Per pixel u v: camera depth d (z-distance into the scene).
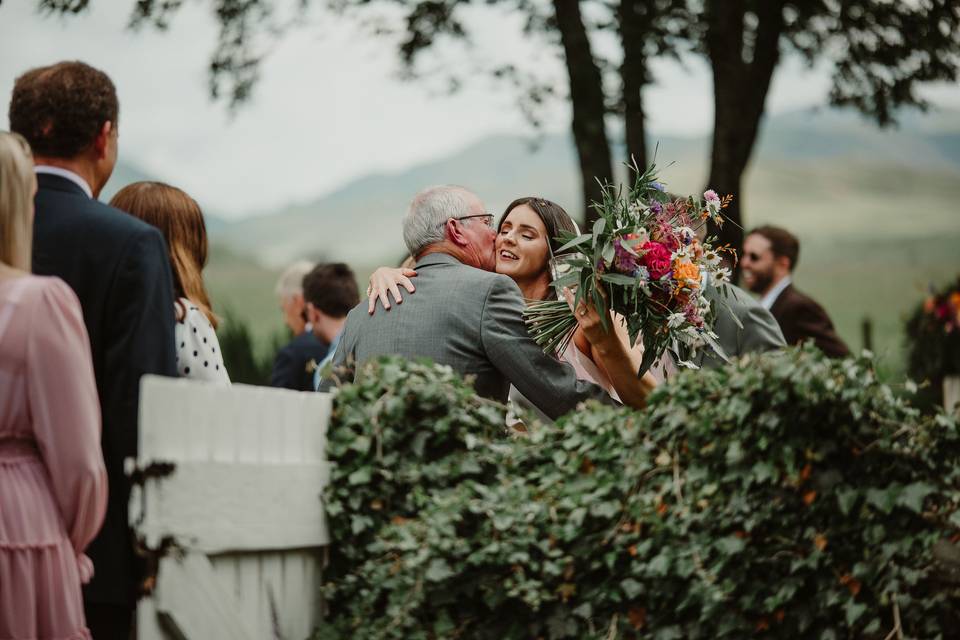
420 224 4.44
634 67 9.98
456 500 3.52
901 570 3.24
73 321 2.96
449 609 3.54
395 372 3.72
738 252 9.99
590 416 3.57
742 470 3.32
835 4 11.00
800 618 3.29
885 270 62.47
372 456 3.68
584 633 3.44
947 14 10.68
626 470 3.45
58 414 2.90
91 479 2.93
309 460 3.63
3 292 2.93
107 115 3.52
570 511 3.46
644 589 3.39
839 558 3.28
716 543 3.32
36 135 3.45
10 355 2.90
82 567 3.09
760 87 10.22
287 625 3.55
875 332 44.31
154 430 3.17
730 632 3.32
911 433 3.29
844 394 3.25
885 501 3.22
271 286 53.50
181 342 3.74
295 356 6.77
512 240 4.66
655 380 4.55
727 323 5.69
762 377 3.29
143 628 3.17
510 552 3.44
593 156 9.91
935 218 92.62
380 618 3.58
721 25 10.02
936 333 10.93
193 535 3.23
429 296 4.25
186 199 3.94
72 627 2.95
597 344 4.31
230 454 3.36
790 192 102.69
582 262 4.22
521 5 10.98
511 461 3.66
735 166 10.10
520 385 4.16
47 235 3.35
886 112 11.66
